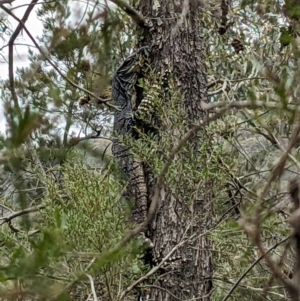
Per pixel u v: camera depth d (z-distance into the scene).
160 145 8.87
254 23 10.26
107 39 4.45
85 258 5.95
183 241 8.11
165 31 10.61
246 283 11.75
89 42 4.43
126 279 7.43
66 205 7.16
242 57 12.12
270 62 8.14
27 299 3.86
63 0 4.38
